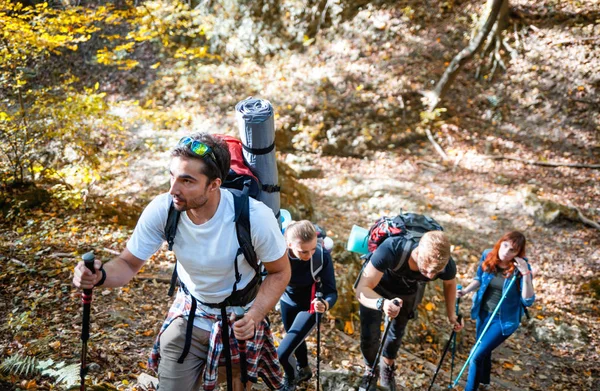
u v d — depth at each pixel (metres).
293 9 14.45
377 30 14.47
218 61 14.11
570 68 13.70
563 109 13.28
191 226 2.52
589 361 7.20
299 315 4.37
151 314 5.12
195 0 15.10
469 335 7.54
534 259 9.57
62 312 4.73
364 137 12.66
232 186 2.94
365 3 14.74
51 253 5.76
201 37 14.48
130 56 13.89
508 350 7.32
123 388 3.81
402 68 13.87
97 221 6.86
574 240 10.13
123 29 14.20
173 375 2.66
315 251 4.32
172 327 2.71
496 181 11.79
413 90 13.48
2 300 4.78
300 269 4.30
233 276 2.62
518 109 13.52
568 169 12.14
